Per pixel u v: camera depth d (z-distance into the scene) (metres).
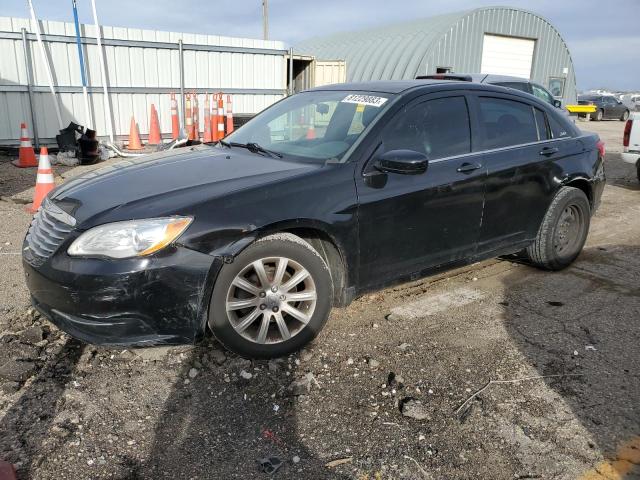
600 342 3.76
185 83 13.39
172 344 3.11
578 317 4.15
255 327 3.39
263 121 4.62
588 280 4.91
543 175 4.66
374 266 3.74
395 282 3.92
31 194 7.87
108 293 2.94
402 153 3.54
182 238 3.01
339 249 3.53
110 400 3.01
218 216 3.11
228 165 3.71
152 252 2.97
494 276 4.97
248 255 3.20
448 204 4.02
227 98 12.80
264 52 14.39
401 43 25.86
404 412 2.95
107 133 12.61
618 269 5.20
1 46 11.09
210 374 3.27
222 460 2.60
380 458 2.63
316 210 3.38
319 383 3.21
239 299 3.27
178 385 3.16
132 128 12.36
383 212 3.67
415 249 3.93
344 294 3.65
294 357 3.46
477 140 4.30
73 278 2.96
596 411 3.00
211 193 3.21
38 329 3.63
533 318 4.12
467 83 4.43
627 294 4.60
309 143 3.97
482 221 4.30
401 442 2.74
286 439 2.75
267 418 2.91
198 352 3.48
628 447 2.71
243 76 14.23
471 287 4.70
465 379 3.28
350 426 2.86
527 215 4.66
